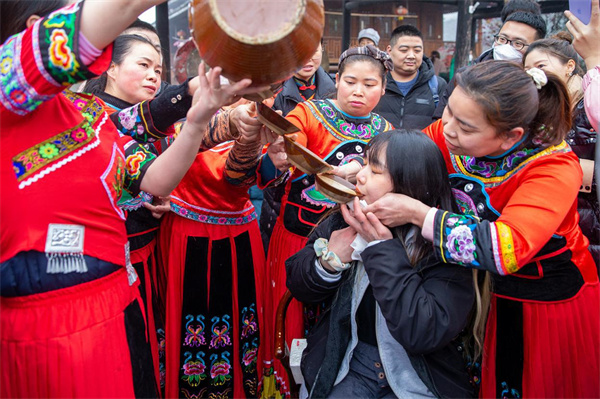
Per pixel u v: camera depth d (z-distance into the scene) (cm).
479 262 126
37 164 111
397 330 128
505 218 132
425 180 138
